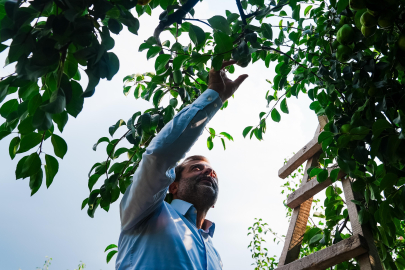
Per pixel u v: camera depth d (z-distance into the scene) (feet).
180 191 6.76
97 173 7.06
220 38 4.39
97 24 3.42
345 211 8.05
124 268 5.13
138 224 5.35
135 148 7.29
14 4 3.12
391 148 5.32
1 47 3.34
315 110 8.20
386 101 5.91
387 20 5.24
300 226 8.55
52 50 3.22
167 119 6.88
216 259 6.14
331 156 8.04
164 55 5.42
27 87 3.90
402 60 5.49
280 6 5.08
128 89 8.05
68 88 3.31
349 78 6.26
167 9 4.19
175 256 4.91
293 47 8.07
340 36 6.30
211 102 4.86
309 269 7.09
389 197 5.91
